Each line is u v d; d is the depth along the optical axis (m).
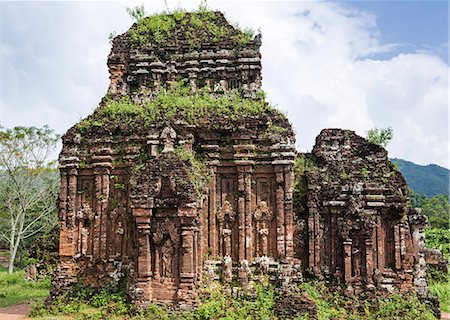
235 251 17.47
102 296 17.00
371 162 19.25
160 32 21.53
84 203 18.69
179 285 15.56
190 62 20.72
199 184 16.64
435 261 25.12
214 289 16.39
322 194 18.67
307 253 18.59
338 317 16.30
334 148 19.59
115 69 21.22
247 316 15.20
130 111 18.86
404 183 19.39
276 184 17.69
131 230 17.23
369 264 17.70
